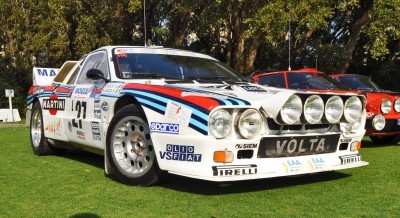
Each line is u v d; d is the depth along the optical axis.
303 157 4.16
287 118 3.87
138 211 3.53
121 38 20.53
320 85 7.39
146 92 4.25
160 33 20.44
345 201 3.85
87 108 5.18
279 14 13.84
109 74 5.02
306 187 4.37
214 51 23.02
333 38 23.78
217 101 3.74
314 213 3.49
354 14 20.36
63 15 18.53
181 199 3.87
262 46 21.72
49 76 7.25
